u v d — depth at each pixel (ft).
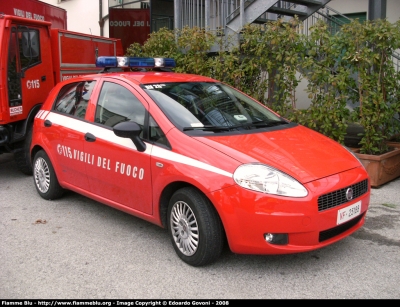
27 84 21.66
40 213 17.07
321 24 21.34
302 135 13.93
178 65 27.12
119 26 42.75
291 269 12.17
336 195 11.42
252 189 10.92
